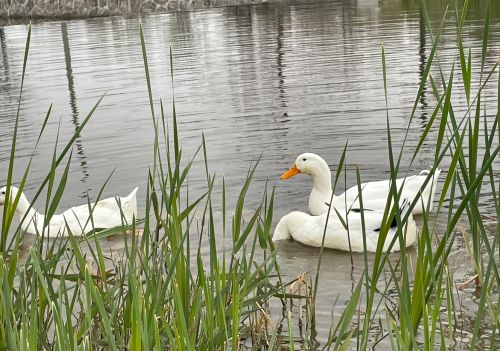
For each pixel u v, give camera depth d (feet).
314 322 20.85
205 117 46.03
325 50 67.46
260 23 91.04
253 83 55.06
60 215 32.27
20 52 77.51
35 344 12.83
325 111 45.60
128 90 55.21
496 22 76.64
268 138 40.93
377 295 23.02
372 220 28.17
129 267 15.10
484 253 25.64
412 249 27.68
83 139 43.29
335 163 37.04
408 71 55.52
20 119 48.67
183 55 69.36
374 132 40.93
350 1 110.52
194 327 15.02
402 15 89.51
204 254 27.25
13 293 17.02
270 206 17.78
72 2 111.86
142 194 34.86
